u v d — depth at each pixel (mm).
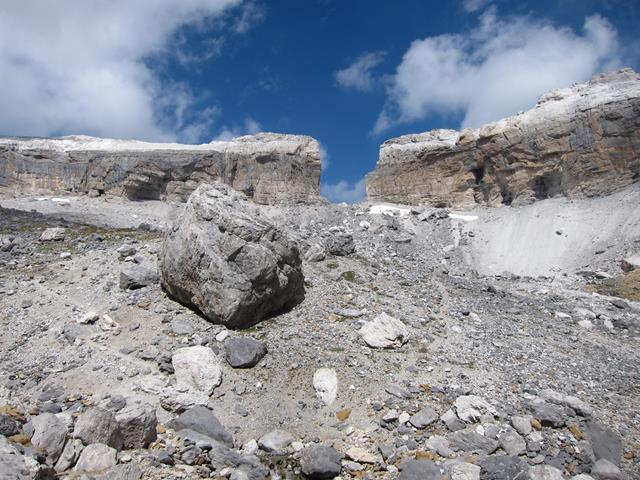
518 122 63656
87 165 64938
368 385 15398
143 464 10484
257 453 12523
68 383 13922
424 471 11289
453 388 15305
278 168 72000
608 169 55406
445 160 71938
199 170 68312
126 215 53562
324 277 23672
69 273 21281
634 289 34125
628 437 13492
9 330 16500
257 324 18172
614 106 55562
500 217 60250
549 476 10969
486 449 12477
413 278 27016
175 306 18422
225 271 17422
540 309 25484
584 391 15898
